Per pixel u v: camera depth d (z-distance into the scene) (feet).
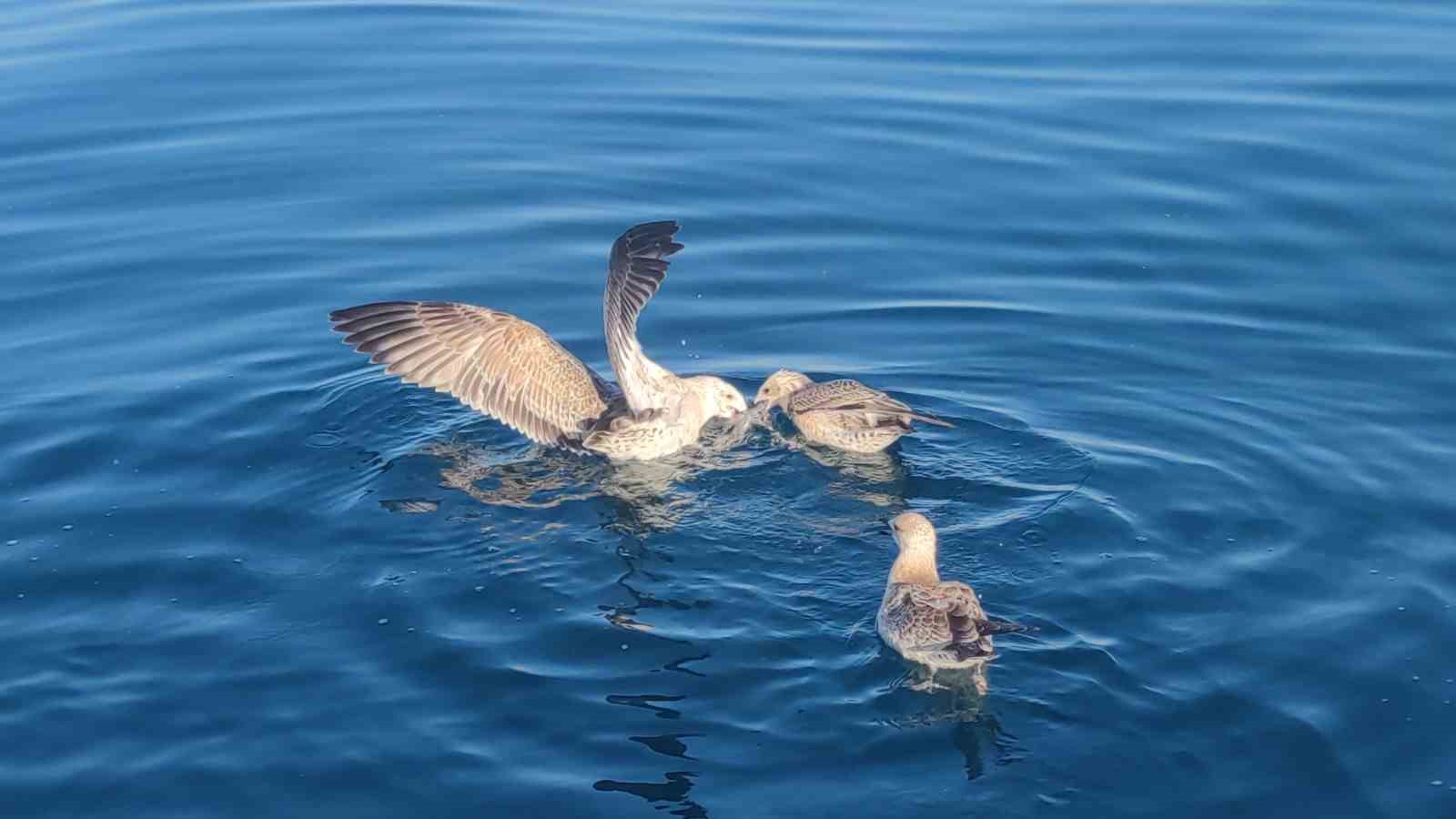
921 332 55.36
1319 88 72.69
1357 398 50.01
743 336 55.52
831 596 38.93
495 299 56.80
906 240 61.62
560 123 70.54
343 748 33.01
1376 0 83.87
